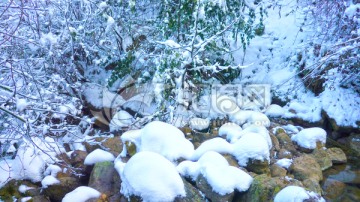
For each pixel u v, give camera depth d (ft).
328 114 15.11
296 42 17.80
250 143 11.75
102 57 16.34
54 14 14.53
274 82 16.92
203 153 11.68
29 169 12.26
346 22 15.72
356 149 14.15
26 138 12.12
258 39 18.48
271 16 19.38
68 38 15.48
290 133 14.55
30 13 13.61
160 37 15.85
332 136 15.03
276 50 18.07
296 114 15.55
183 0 14.37
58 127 14.16
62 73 15.70
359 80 15.94
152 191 9.80
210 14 15.06
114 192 11.14
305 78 16.07
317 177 11.94
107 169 11.76
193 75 14.55
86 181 12.43
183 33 15.17
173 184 9.99
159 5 16.46
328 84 15.79
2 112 12.53
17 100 11.46
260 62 17.79
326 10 16.38
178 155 11.57
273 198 10.14
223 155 11.85
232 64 16.39
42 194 11.91
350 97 15.55
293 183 11.07
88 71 17.51
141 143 11.89
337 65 15.65
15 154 13.87
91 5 15.90
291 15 19.02
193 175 10.98
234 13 16.07
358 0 15.87
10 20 13.00
